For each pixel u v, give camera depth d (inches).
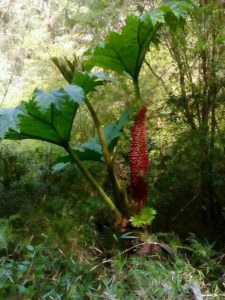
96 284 54.3
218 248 71.5
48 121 64.9
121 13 87.0
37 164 91.0
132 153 65.7
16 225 69.6
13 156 89.0
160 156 81.7
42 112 58.6
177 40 74.6
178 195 79.5
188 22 73.6
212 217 77.8
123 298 50.0
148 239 61.5
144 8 84.3
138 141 65.4
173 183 78.9
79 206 76.4
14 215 67.9
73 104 62.8
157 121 85.0
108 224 74.2
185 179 78.4
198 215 78.9
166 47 83.0
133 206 65.8
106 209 74.2
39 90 60.3
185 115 78.2
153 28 65.4
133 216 64.6
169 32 76.7
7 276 51.2
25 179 85.7
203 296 51.1
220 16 71.4
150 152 83.5
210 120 78.3
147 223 63.0
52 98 59.2
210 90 74.7
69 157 73.6
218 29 71.4
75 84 65.5
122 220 66.4
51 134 67.5
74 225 68.6
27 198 78.5
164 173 79.3
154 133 84.0
